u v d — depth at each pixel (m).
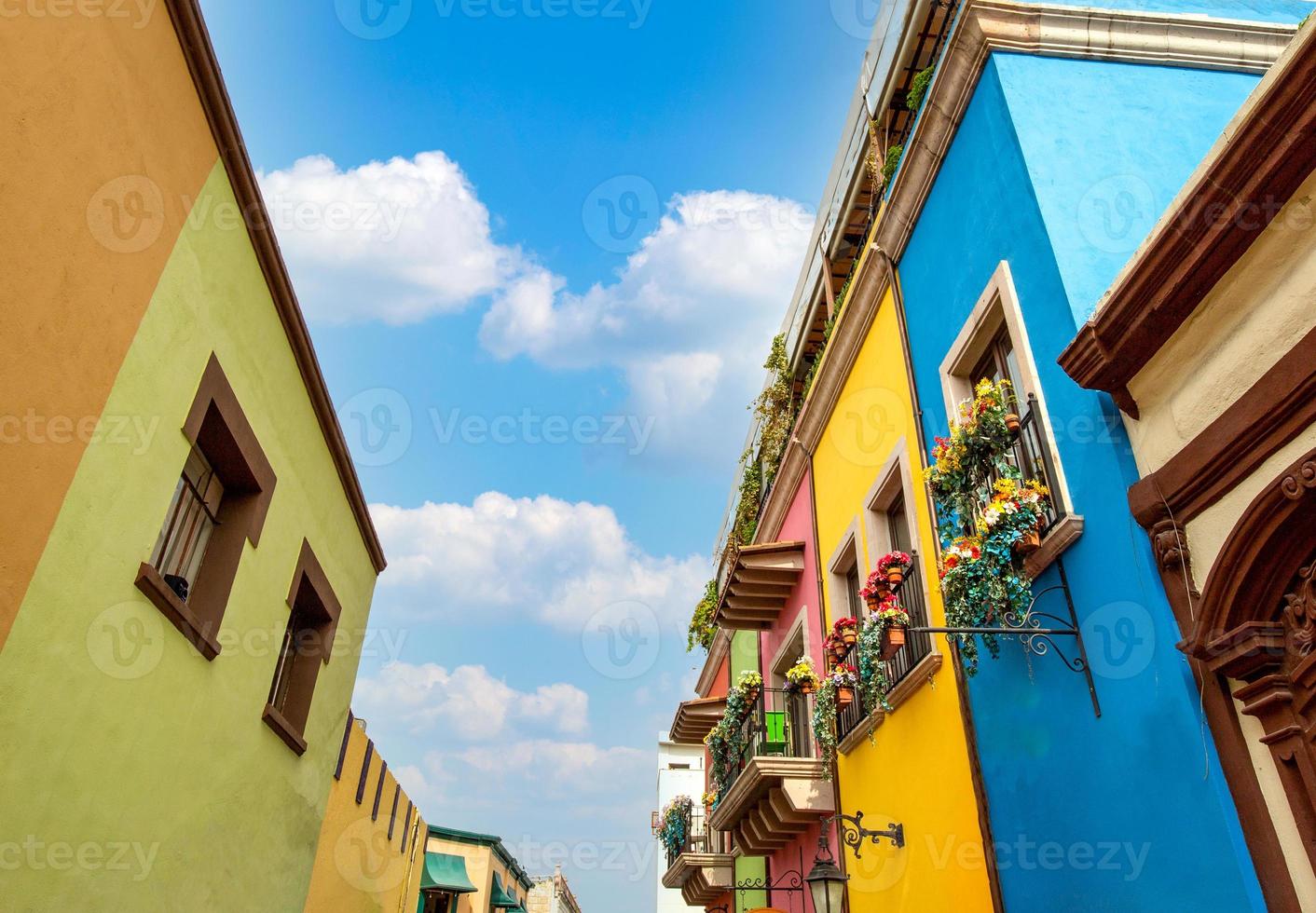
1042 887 5.08
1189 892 3.83
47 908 3.77
